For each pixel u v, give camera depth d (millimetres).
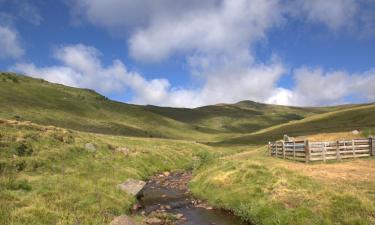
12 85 168750
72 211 18250
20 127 36156
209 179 29750
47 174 26234
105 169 32969
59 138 37156
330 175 26828
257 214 20188
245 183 25516
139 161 42156
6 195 18500
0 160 25375
